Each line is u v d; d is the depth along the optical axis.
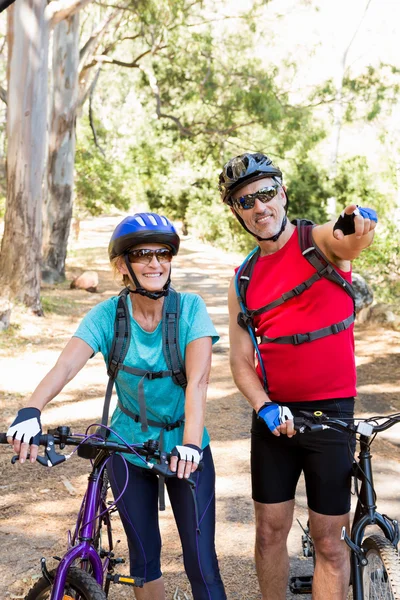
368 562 2.90
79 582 2.45
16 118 12.73
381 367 9.98
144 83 22.23
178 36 19.03
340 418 3.03
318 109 22.23
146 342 2.84
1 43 23.55
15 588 3.92
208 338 2.86
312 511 3.06
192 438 2.62
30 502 5.18
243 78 20.94
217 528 4.76
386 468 5.93
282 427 2.83
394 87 22.75
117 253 2.78
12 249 13.03
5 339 11.05
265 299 3.10
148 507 2.92
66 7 12.54
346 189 28.06
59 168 17.86
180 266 22.62
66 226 18.11
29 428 2.39
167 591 3.91
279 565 3.24
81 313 14.10
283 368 3.07
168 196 33.06
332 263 3.01
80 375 9.34
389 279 15.62
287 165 28.00
